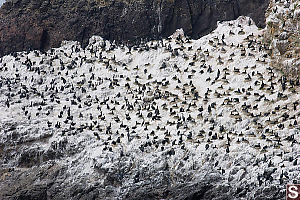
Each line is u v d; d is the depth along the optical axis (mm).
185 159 191250
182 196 184625
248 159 186750
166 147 194625
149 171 191000
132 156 194500
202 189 184250
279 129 192500
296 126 191875
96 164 194250
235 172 185125
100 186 191000
